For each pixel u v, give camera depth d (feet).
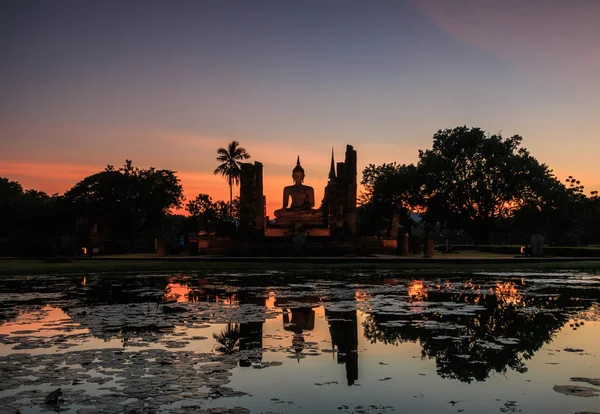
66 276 85.71
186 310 45.11
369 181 269.03
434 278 78.48
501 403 21.44
